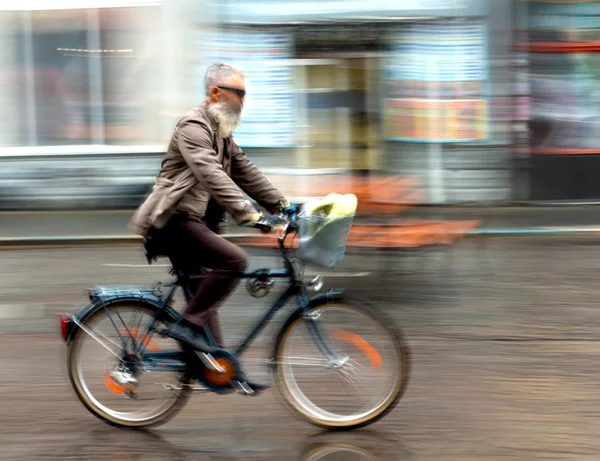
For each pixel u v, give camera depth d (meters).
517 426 4.21
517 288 7.31
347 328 4.21
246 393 4.18
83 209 12.12
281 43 11.91
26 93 12.23
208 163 3.98
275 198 4.35
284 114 12.05
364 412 4.19
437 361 5.29
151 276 8.05
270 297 6.77
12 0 12.10
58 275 8.17
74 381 4.31
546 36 11.80
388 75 12.00
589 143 11.98
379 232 7.54
